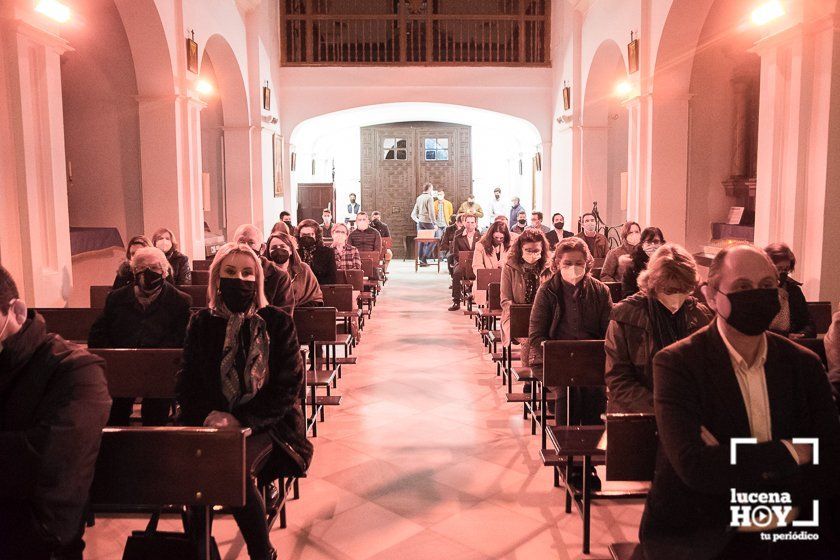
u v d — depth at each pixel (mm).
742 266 2010
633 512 4242
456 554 3756
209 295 3318
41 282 6512
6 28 6109
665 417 2074
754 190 10758
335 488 4648
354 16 16844
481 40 17562
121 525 4090
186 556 2631
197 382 3266
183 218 10391
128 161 10516
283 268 6281
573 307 4859
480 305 8953
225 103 14500
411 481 4770
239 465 2537
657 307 3643
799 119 6621
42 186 6602
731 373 2072
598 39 13148
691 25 9742
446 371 8000
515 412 6395
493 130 22016
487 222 22047
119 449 2557
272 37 16188
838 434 2053
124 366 4281
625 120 14633
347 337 6828
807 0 6426
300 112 17062
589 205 14797
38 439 2160
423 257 19922
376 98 17000
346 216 22047
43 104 6496
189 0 10430
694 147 11266
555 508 4332
